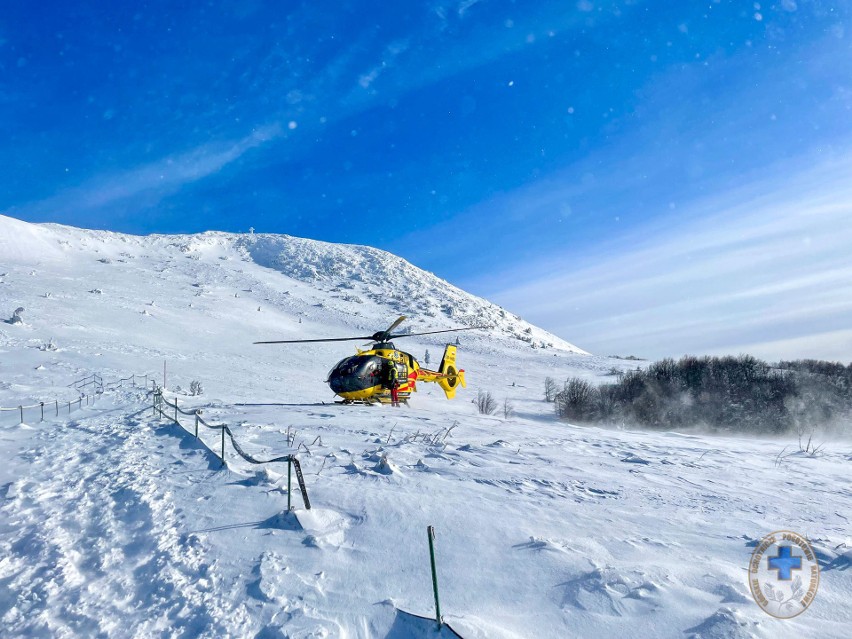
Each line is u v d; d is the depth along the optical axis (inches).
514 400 1771.7
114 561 192.4
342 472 291.3
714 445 493.0
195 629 144.9
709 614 142.8
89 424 489.1
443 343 3198.8
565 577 167.9
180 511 235.9
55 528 228.5
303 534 202.7
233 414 528.7
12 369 1005.8
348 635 140.0
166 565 183.0
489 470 303.9
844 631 134.6
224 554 189.8
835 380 1343.5
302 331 2876.5
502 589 162.7
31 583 176.6
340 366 663.8
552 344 4298.7
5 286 2272.4
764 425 1171.3
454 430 461.4
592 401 1380.4
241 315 2891.2
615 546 193.3
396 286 4773.6
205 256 4928.6
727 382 1380.4
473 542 196.2
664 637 134.9
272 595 159.2
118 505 252.4
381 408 611.5
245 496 248.7
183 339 2030.0
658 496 264.7
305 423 463.8
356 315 3518.7
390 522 214.2
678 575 164.2
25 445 410.9
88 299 2351.1
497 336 3651.6
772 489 289.7
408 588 164.1
